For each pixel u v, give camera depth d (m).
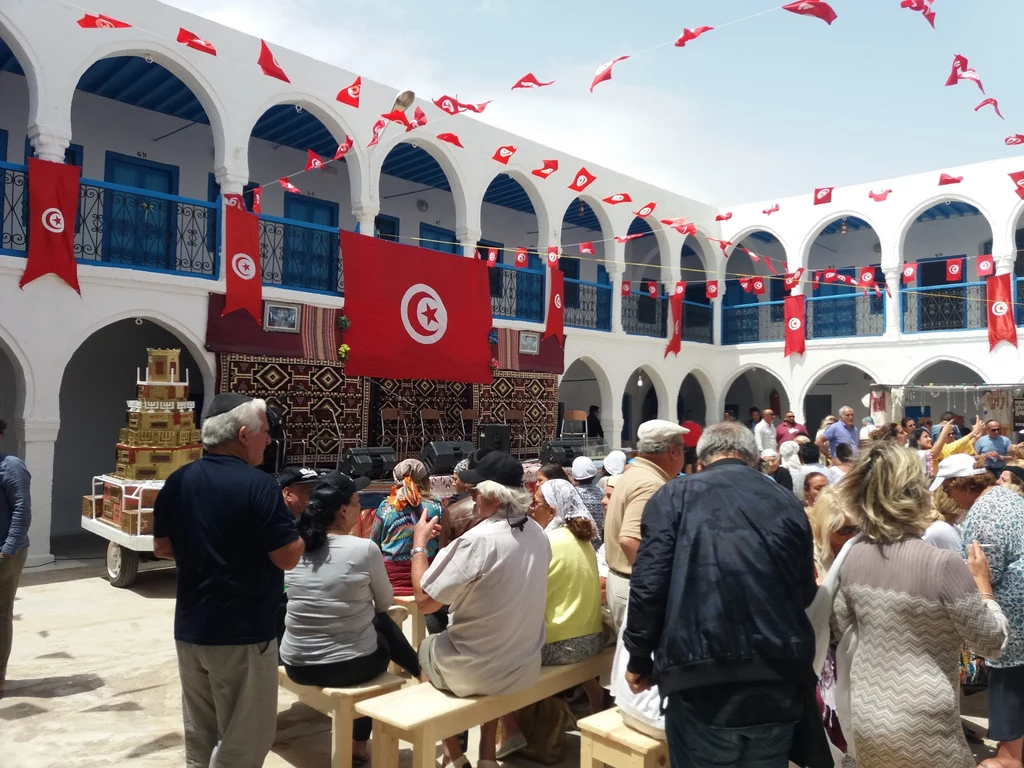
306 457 11.32
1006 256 15.52
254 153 14.12
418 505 5.39
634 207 17.25
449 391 13.48
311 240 11.98
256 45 11.02
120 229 10.02
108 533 8.05
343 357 11.71
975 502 4.01
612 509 4.23
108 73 11.32
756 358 19.08
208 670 3.04
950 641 2.60
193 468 3.15
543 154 15.22
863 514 2.77
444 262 13.12
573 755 4.25
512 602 3.56
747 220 19.22
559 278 15.40
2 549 4.73
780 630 2.47
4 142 11.26
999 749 3.87
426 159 14.96
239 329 10.73
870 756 2.65
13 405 11.63
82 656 5.90
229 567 3.01
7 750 4.24
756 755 2.49
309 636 3.87
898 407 15.01
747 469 2.80
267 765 4.09
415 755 3.33
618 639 3.95
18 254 8.86
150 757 4.18
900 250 16.95
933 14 5.89
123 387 13.00
